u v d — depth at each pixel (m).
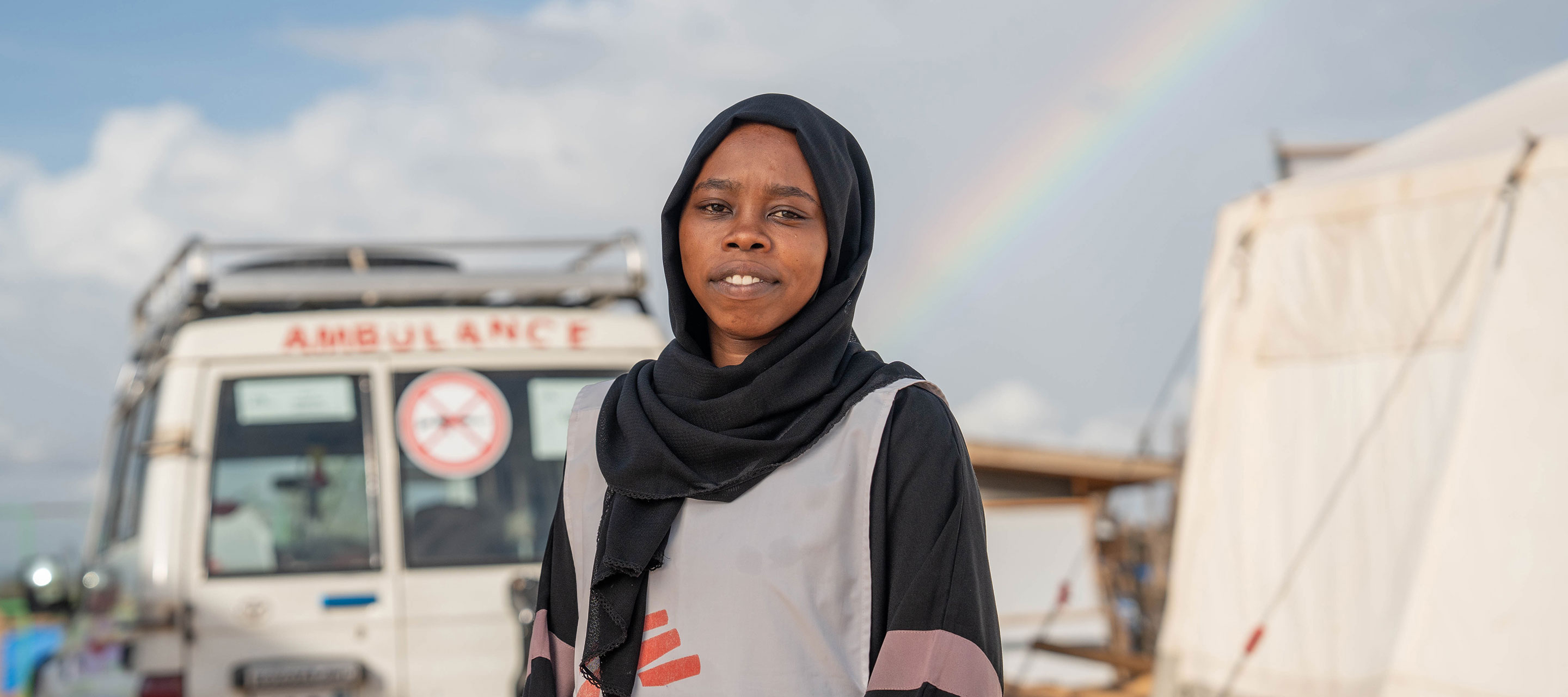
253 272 4.96
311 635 4.52
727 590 1.53
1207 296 7.22
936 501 1.54
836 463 1.56
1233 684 6.52
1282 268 6.70
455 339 4.93
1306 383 6.56
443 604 4.64
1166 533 11.06
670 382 1.68
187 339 4.69
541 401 4.96
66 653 5.52
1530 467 5.38
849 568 1.53
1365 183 6.46
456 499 4.78
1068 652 8.95
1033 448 13.46
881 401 1.58
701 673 1.51
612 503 1.65
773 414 1.60
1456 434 5.64
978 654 1.49
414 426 4.79
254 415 4.67
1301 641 6.25
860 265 1.69
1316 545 6.29
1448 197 6.09
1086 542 11.03
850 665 1.50
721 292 1.64
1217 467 6.91
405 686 4.55
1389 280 6.27
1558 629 5.07
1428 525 5.62
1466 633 5.35
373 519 4.67
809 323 1.62
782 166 1.64
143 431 5.06
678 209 1.71
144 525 4.51
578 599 1.73
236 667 4.44
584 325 5.09
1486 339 5.67
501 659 4.64
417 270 5.12
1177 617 6.96
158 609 4.39
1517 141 5.88
